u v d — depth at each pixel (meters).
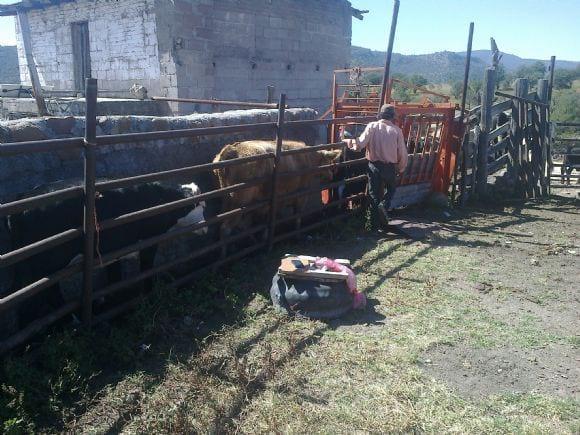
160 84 13.09
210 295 4.66
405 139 8.13
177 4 12.30
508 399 3.30
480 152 9.49
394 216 8.16
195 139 5.63
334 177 7.29
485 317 4.52
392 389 3.36
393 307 4.65
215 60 13.55
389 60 7.52
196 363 3.58
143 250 4.40
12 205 2.92
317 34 16.78
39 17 16.78
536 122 10.28
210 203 5.46
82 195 3.48
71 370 3.24
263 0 14.53
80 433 2.88
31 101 11.10
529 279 5.52
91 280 3.66
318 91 17.39
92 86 3.30
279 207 6.12
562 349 4.00
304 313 4.37
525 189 10.17
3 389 2.94
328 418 3.06
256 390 3.32
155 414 3.05
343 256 6.01
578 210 9.16
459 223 7.92
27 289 3.13
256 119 6.64
